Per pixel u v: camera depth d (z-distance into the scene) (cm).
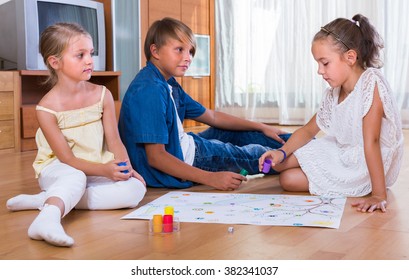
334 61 173
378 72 171
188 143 202
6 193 195
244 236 130
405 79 430
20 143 338
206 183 185
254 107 513
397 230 135
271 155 182
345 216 150
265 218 147
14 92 333
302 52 480
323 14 463
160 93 190
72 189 147
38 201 162
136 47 432
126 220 149
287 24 488
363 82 171
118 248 123
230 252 118
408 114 430
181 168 187
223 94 525
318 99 476
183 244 125
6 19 357
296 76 485
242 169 207
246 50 514
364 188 177
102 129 181
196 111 226
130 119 193
